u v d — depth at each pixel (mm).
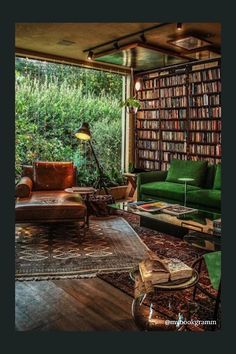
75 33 4895
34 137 6309
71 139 6781
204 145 6227
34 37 5109
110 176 7281
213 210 4777
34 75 6227
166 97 6852
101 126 7215
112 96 7340
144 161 7508
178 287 2029
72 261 3594
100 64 6887
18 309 2588
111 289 2947
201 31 4734
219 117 5887
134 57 5883
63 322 2416
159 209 4023
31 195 4887
